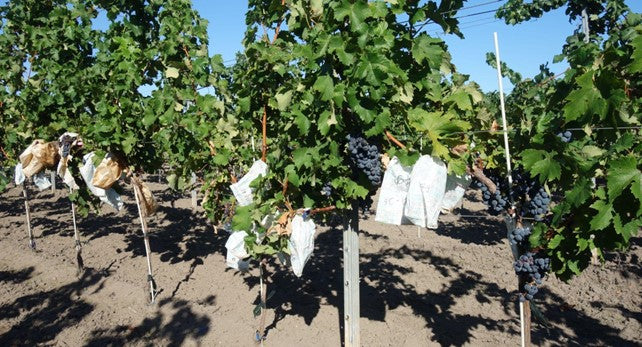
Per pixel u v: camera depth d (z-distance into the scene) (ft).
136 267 23.73
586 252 8.86
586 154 8.87
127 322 17.58
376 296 19.44
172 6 18.52
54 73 23.68
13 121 28.91
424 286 20.54
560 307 18.15
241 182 13.85
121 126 18.86
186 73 18.07
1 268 24.45
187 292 20.26
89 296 20.18
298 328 16.55
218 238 29.17
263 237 12.25
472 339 15.58
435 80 11.79
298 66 12.96
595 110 8.27
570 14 22.48
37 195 49.37
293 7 11.16
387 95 10.23
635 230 7.97
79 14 23.58
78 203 22.74
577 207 8.36
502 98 9.25
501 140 10.91
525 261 9.41
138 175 20.47
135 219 35.58
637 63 7.79
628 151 8.78
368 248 26.53
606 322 16.67
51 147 23.24
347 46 9.61
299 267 11.66
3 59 27.37
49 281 22.33
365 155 10.60
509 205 10.09
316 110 10.96
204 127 17.19
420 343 15.39
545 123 9.20
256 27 13.30
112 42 19.36
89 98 23.50
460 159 9.82
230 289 20.51
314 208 12.69
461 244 27.02
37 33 24.22
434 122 9.85
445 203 10.65
